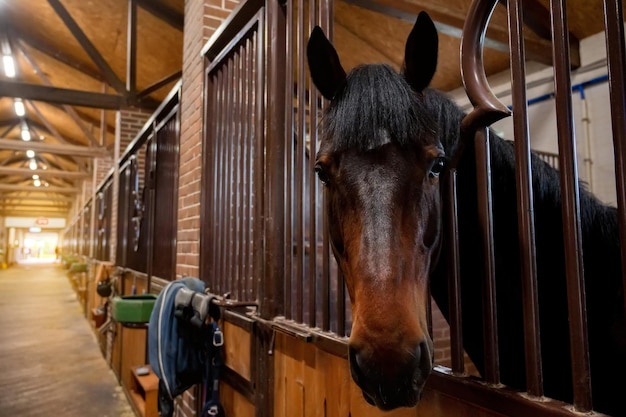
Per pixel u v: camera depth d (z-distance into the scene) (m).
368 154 0.81
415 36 0.93
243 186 1.97
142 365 3.43
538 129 4.86
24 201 28.08
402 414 1.05
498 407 0.80
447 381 0.92
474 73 0.93
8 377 4.26
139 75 7.25
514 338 1.01
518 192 0.81
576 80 4.50
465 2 3.35
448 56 4.92
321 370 1.33
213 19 2.61
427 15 0.90
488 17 0.94
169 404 2.02
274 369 1.62
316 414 1.34
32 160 16.56
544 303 1.00
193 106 2.64
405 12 3.11
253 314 1.75
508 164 1.04
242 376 1.86
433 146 0.83
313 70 0.99
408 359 0.67
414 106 0.85
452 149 0.95
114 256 5.62
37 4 6.44
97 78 8.25
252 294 1.87
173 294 2.05
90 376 4.32
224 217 2.17
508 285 1.01
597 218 1.03
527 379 0.77
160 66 6.77
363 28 4.66
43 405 3.52
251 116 1.95
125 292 4.63
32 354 5.18
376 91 0.84
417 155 0.82
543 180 1.02
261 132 1.79
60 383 4.09
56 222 30.81
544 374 1.01
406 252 0.77
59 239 33.94
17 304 9.49
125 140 6.11
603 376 0.98
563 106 0.73
